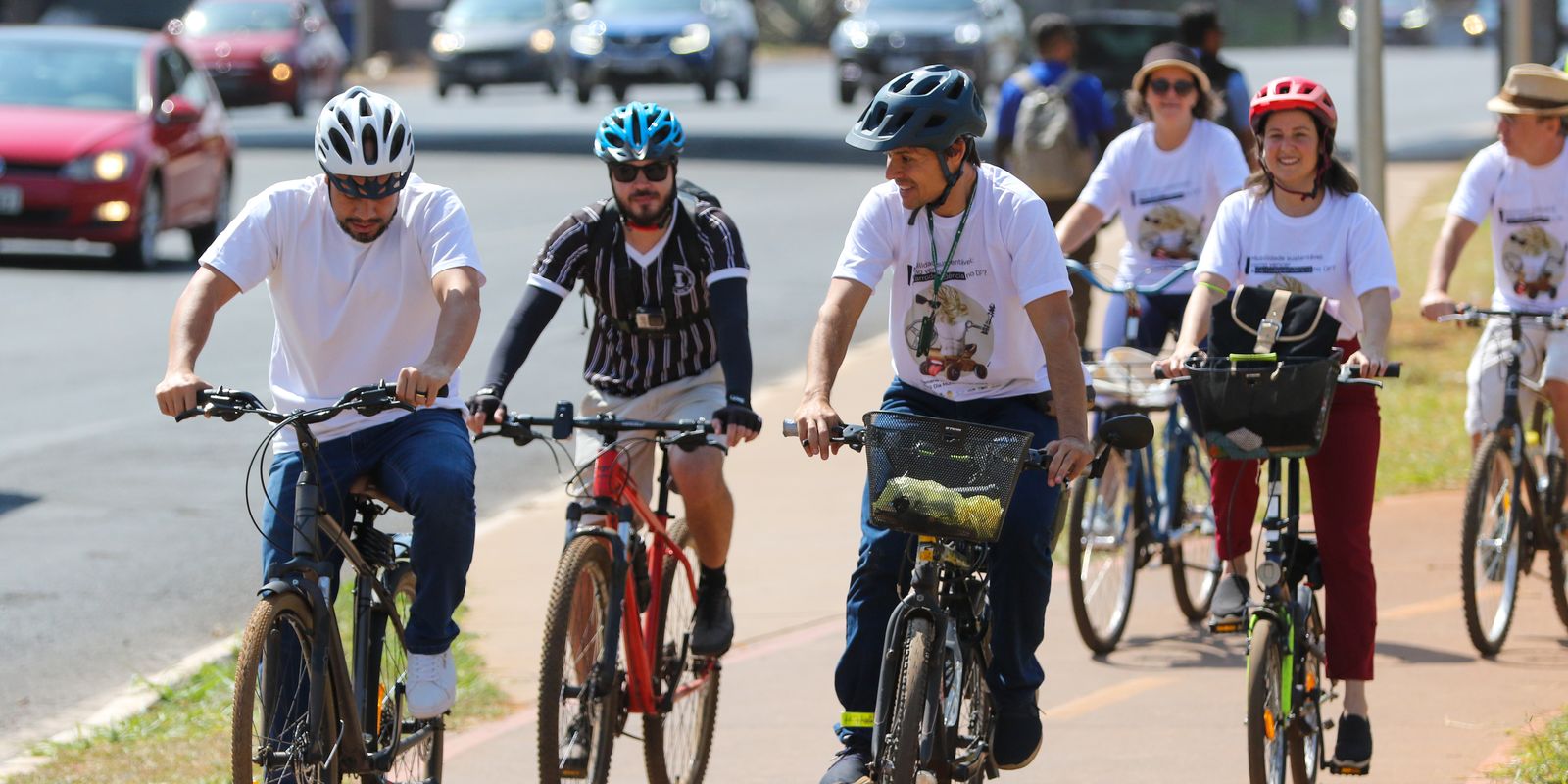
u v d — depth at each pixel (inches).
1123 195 995.9
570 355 1663.4
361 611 618.8
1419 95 4795.8
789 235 2401.6
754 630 933.2
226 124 2379.4
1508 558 867.4
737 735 781.9
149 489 1221.7
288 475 623.5
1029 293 584.1
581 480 708.0
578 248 681.6
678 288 684.1
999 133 1557.6
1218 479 784.9
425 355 636.7
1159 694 818.8
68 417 1416.1
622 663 668.1
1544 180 875.4
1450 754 724.0
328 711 585.0
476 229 2336.4
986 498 537.3
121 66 2207.2
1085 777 711.7
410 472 609.6
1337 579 685.9
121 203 2080.5
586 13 4416.8
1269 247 732.7
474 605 978.1
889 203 603.2
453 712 815.7
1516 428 870.4
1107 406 919.0
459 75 4628.4
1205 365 659.4
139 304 1908.2
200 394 571.2
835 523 1141.7
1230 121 1416.1
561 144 3422.7
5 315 1836.9
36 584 1013.8
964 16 4143.7
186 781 732.0
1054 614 949.2
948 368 611.2
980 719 589.6
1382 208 1509.6
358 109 588.7
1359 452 683.4
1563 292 888.9
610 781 749.3
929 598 560.4
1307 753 676.7
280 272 620.4
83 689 858.1
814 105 4475.9
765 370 1588.3
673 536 718.5
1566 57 961.5
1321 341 653.9
